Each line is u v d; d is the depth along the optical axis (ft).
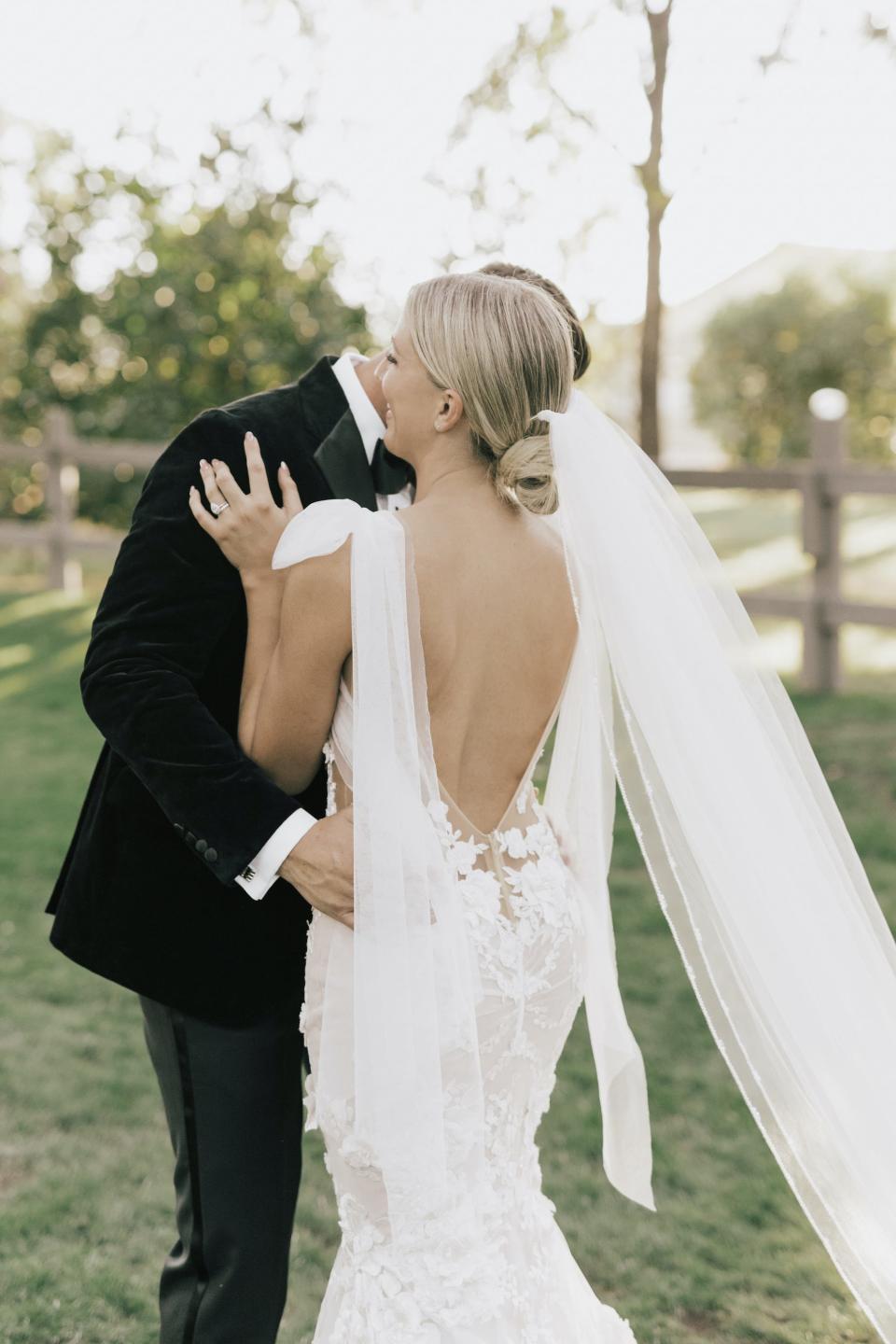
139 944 6.73
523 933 6.19
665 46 23.91
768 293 66.90
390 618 5.83
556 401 6.20
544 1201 6.70
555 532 6.59
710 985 6.53
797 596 25.23
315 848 6.05
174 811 6.22
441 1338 5.88
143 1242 9.20
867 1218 6.48
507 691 6.23
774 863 6.39
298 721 6.15
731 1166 10.29
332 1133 6.17
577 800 7.03
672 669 6.32
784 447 64.90
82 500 40.70
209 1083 6.69
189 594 6.46
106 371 41.68
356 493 6.87
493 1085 6.20
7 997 13.25
